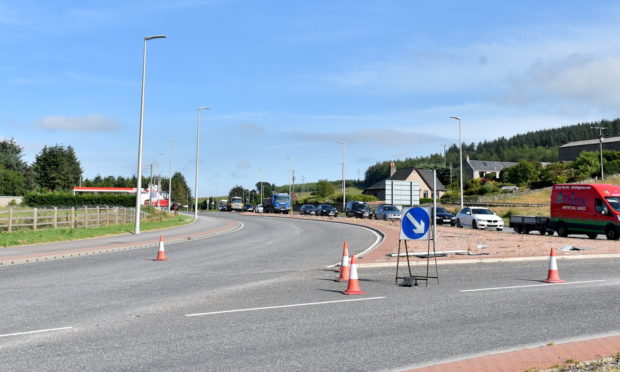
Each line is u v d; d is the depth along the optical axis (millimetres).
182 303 10055
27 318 8742
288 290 11594
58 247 22969
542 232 32625
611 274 14219
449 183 131750
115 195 75750
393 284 12445
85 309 9500
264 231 36938
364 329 7867
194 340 7258
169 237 29328
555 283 12508
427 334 7559
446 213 49062
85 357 6445
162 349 6805
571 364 5941
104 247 22891
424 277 12461
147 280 13320
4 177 84250
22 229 30656
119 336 7492
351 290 11094
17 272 15016
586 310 9250
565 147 136375
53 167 102312
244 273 14695
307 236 31172
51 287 12156
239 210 106438
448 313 9016
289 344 7031
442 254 18578
